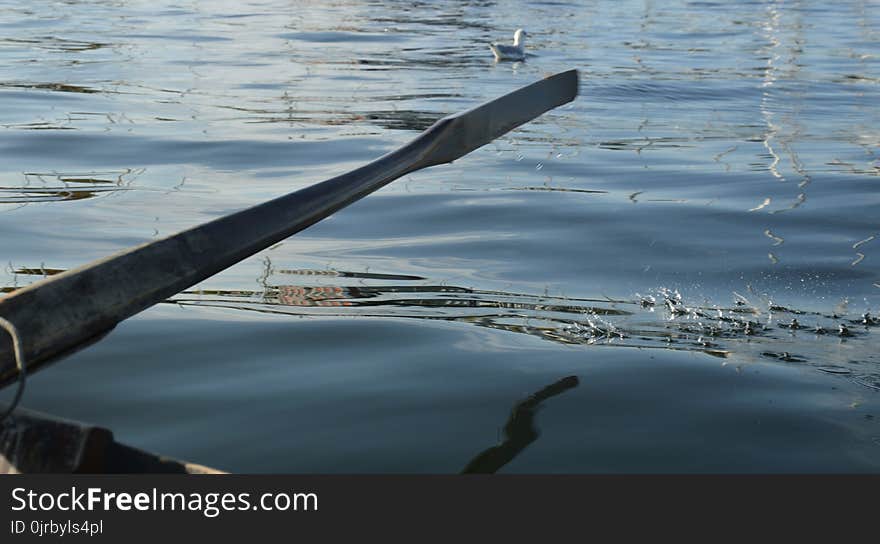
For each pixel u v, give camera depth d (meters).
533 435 2.71
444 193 5.71
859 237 4.83
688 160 6.73
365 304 3.84
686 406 2.91
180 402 2.88
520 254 4.57
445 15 18.14
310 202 2.89
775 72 11.48
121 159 6.48
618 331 3.57
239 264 4.38
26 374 1.89
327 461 2.54
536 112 3.82
